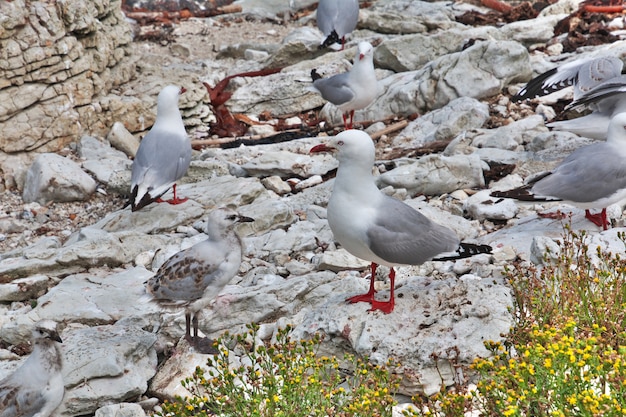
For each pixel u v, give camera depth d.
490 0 25.14
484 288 9.98
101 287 12.12
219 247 10.16
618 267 10.14
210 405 8.87
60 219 15.45
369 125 18.53
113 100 18.33
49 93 17.25
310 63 21.05
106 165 16.67
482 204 13.67
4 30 16.58
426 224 9.58
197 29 24.98
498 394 7.85
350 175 9.34
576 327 8.90
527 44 21.12
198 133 19.12
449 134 16.84
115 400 9.73
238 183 14.98
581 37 20.80
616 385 7.71
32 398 8.75
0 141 16.73
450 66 18.38
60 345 10.34
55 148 17.34
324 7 21.41
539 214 13.09
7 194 16.38
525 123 16.41
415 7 24.48
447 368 9.30
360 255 9.66
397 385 8.56
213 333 11.15
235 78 20.59
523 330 9.02
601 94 13.27
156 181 14.06
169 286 10.08
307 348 9.44
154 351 10.55
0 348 11.18
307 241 13.23
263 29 25.30
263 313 11.19
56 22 17.34
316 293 11.40
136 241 13.52
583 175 11.52
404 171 14.72
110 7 19.48
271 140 18.28
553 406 7.75
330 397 8.23
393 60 20.59
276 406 8.32
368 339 9.46
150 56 22.55
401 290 10.14
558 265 10.03
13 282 12.45
